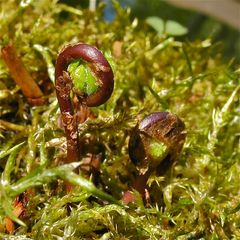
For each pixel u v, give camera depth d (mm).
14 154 115
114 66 116
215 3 302
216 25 341
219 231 126
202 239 123
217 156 152
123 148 138
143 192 121
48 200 123
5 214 110
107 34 172
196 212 125
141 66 171
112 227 116
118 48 173
